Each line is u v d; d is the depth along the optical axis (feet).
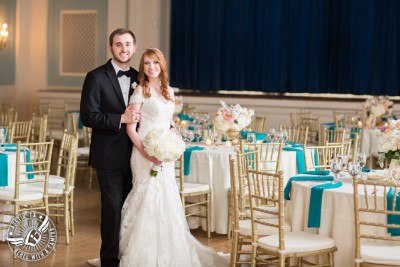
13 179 21.07
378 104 32.55
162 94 17.37
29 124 29.63
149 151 16.51
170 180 17.29
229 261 18.66
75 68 48.16
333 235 15.78
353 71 40.98
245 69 43.55
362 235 14.55
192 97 44.04
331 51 41.37
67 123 41.96
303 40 42.04
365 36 40.60
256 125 32.65
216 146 24.81
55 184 21.89
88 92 16.99
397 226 14.25
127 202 17.20
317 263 16.49
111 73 17.24
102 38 47.09
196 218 23.62
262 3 42.75
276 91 42.83
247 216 18.79
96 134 17.20
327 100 40.91
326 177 17.25
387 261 14.20
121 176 17.30
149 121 17.13
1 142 21.91
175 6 44.62
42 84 49.08
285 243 15.31
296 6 42.01
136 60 44.88
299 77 42.27
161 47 45.01
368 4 40.45
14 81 48.14
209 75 44.24
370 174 18.03
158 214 16.97
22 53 48.52
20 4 48.06
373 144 32.24
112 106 17.15
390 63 40.22
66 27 48.24
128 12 45.29
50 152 20.38
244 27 43.21
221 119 24.91
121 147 17.11
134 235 16.87
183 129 25.36
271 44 42.65
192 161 23.20
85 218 25.44
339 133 26.68
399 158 16.31
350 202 15.44
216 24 43.70
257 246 15.89
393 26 40.06
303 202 16.51
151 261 16.83
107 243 17.24
